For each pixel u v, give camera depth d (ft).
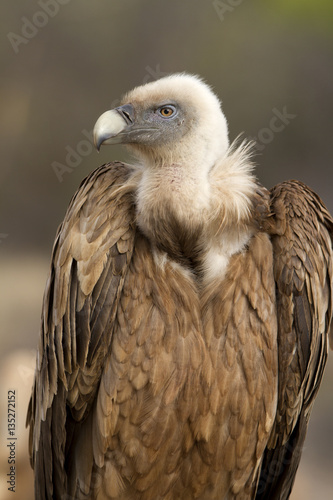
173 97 32.24
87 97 123.85
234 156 32.19
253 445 32.24
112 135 32.37
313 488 57.57
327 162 126.31
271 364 31.71
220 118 32.48
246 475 32.58
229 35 123.34
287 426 33.40
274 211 32.24
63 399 31.73
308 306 31.99
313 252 31.83
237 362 31.19
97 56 123.85
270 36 122.31
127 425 31.19
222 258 31.45
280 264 31.60
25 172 118.83
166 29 124.67
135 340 30.91
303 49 122.72
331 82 124.26
